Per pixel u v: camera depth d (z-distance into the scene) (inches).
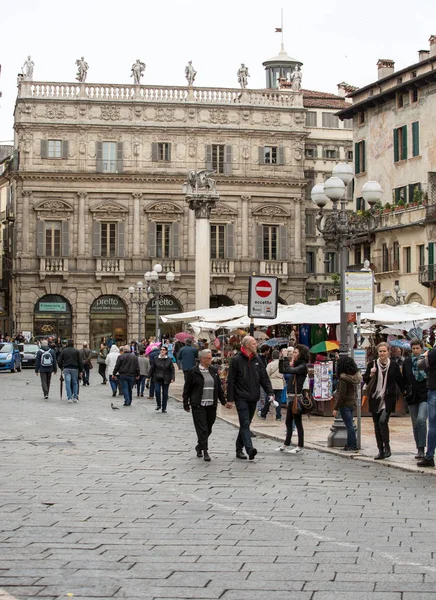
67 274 3265.3
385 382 794.2
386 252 2768.2
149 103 3312.0
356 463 786.2
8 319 3828.7
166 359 1326.3
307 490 634.2
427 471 722.8
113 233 3319.4
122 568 415.2
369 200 1005.8
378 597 371.2
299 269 3412.9
